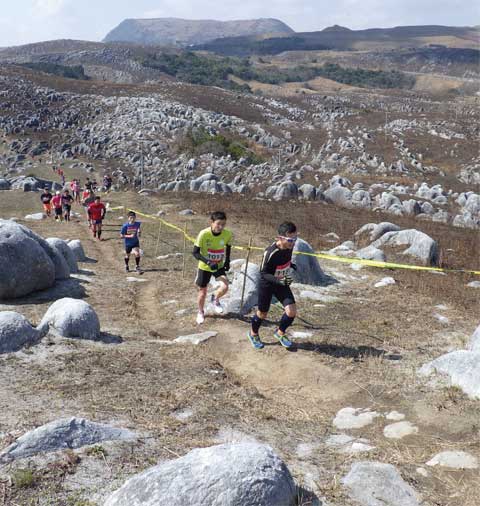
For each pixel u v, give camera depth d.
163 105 84.50
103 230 21.11
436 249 16.86
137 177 59.69
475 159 62.94
